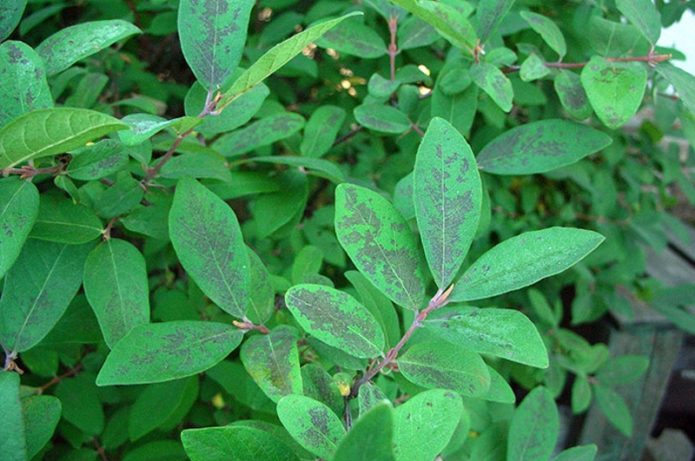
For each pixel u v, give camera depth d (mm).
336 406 283
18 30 541
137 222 333
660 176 849
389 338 323
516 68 400
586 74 344
